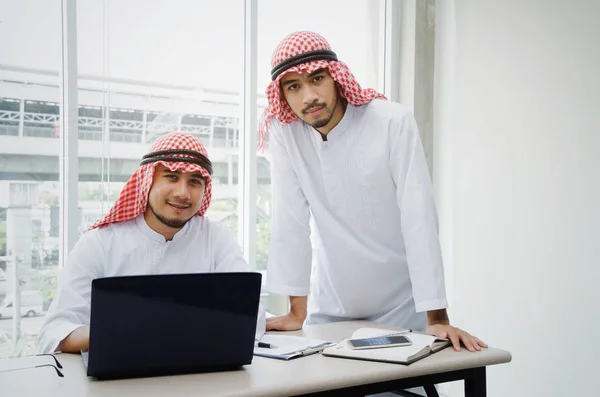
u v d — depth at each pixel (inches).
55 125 100.6
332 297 92.6
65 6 99.7
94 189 103.7
